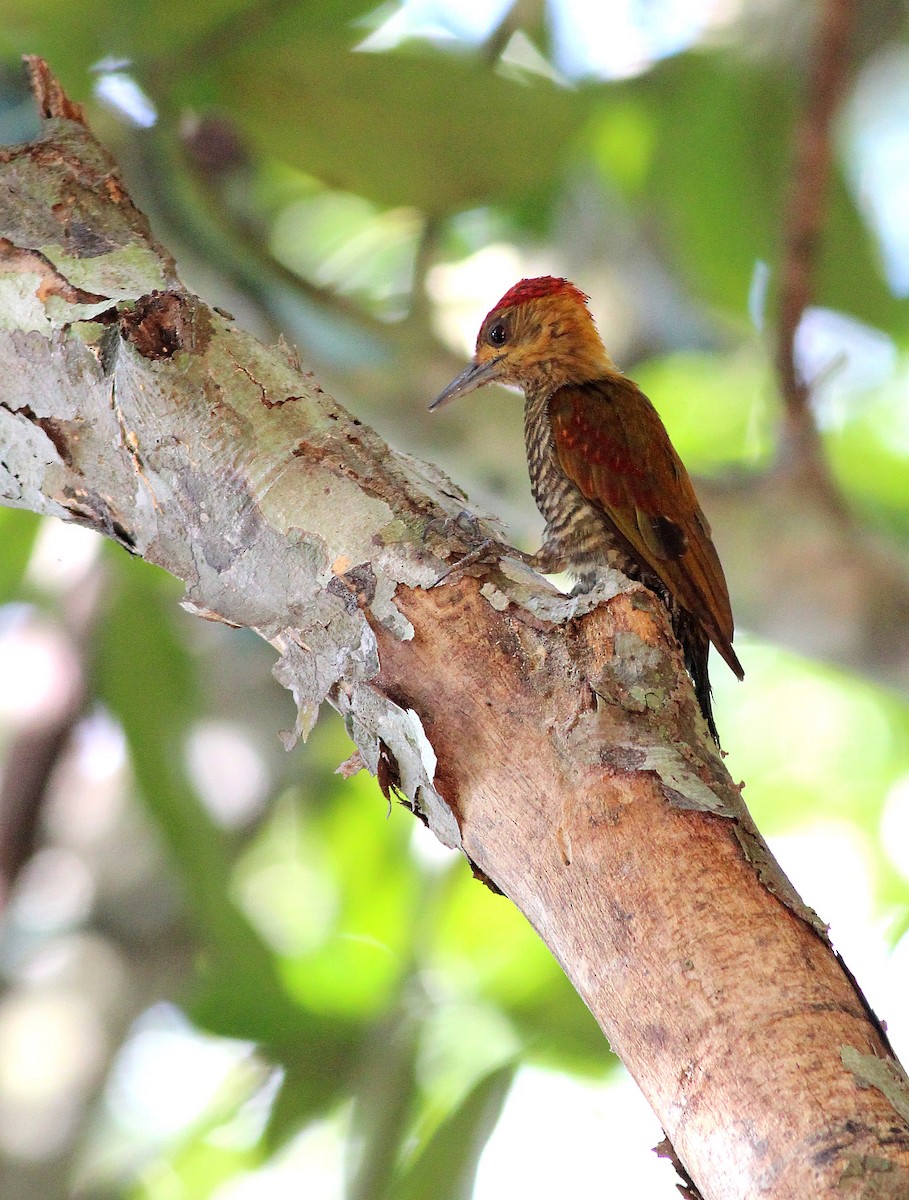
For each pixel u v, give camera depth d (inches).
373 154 418.6
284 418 247.9
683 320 621.3
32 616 542.3
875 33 572.7
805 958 187.0
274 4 391.2
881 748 643.5
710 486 464.4
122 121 422.6
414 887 504.4
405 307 558.6
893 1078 175.2
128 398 248.8
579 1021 424.8
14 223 263.3
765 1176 171.0
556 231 623.2
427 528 234.4
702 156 458.3
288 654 242.5
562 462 377.1
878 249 482.9
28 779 524.4
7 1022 532.4
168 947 554.9
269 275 466.0
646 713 213.6
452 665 221.8
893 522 556.7
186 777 459.2
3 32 378.6
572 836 205.6
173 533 252.5
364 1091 418.9
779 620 470.0
